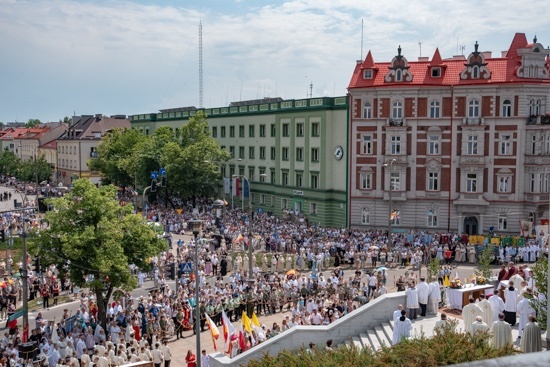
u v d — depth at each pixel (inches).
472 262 2329.0
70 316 1565.0
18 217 3137.3
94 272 1504.7
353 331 1176.2
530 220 2728.8
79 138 5807.1
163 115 4857.3
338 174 3120.1
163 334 1464.1
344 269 2271.2
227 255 2281.0
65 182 6210.6
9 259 2295.8
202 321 1563.7
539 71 2716.5
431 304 1231.5
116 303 1590.8
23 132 7795.3
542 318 941.2
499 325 896.9
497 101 2736.2
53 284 1907.0
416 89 2844.5
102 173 4990.2
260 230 2819.9
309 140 3262.8
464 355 723.4
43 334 1339.8
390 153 2913.4
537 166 2696.9
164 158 3563.0
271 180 3622.0
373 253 2316.7
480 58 2760.8
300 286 1745.8
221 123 4077.3
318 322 1334.9
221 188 4035.4
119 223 1550.2
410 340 810.8
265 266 2233.0
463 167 2802.7
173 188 3592.5
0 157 7066.9
